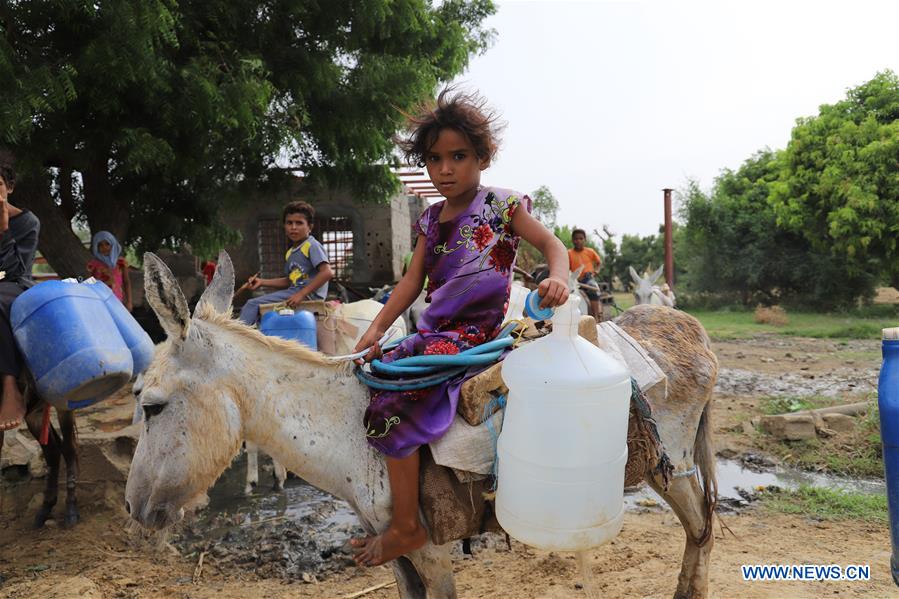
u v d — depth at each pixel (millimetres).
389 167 11891
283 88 9430
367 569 3973
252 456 5531
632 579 3570
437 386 2207
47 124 7691
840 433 6363
